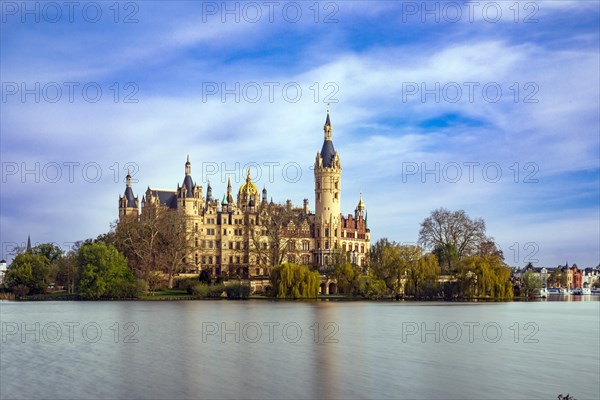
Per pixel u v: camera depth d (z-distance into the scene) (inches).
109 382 2439.7
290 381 2468.0
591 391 2359.7
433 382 2475.4
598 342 3673.7
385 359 2952.8
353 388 2364.7
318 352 3147.1
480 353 3186.5
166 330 4057.6
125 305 6727.4
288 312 5654.5
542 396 2288.4
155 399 2207.2
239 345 3385.8
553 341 3720.5
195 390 2322.8
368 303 7396.7
